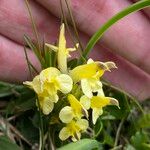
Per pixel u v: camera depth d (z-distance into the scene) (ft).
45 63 0.30
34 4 0.33
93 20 0.34
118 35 0.35
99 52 0.37
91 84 0.29
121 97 0.36
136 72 0.38
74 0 0.33
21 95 0.33
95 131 0.34
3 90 0.36
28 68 0.34
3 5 0.32
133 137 0.37
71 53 0.35
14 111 0.34
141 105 0.41
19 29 0.33
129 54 0.36
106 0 0.33
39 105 0.30
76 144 0.28
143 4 0.30
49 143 0.33
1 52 0.33
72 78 0.30
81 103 0.29
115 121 0.39
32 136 0.36
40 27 0.34
